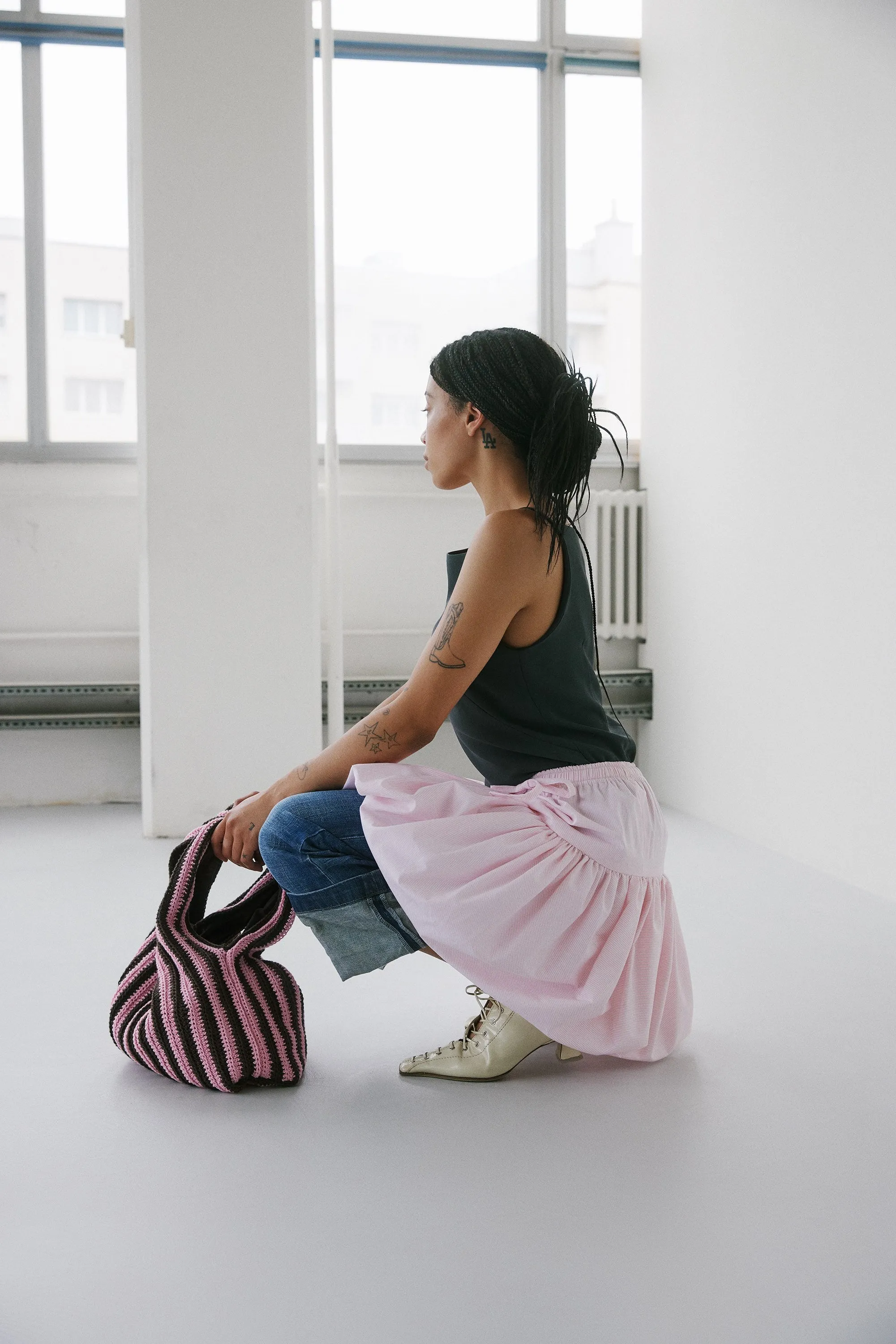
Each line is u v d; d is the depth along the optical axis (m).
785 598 3.12
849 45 2.74
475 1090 1.62
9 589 3.85
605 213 4.23
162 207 3.19
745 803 3.38
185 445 3.24
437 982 2.09
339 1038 1.82
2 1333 1.05
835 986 2.08
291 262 3.25
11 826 3.50
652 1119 1.52
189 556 3.26
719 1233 1.24
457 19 4.12
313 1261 1.18
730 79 3.38
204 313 3.22
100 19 3.83
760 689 3.28
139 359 3.23
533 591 1.51
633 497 4.05
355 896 1.52
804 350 3.00
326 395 4.07
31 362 3.87
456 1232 1.24
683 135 3.73
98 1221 1.26
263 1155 1.42
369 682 3.99
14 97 3.84
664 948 1.65
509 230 4.18
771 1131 1.48
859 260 2.73
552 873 1.47
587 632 1.61
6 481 3.85
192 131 3.19
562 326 4.21
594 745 1.58
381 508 4.07
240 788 3.33
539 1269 1.16
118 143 3.88
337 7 4.05
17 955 2.26
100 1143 1.45
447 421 1.59
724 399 3.47
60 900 2.67
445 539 4.11
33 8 3.79
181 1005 1.61
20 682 3.84
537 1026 1.49
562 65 4.14
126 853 3.14
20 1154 1.42
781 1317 1.08
